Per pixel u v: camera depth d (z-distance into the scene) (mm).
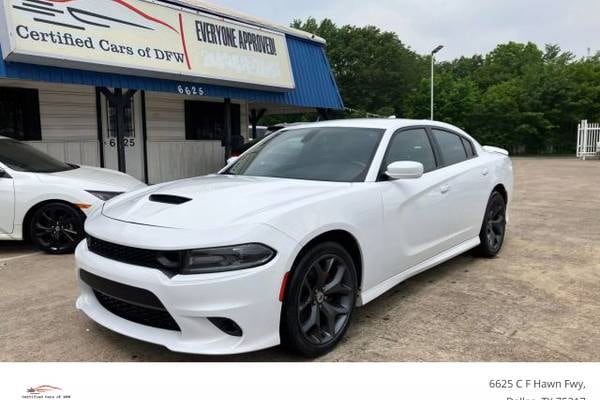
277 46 11469
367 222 3527
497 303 4156
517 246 6207
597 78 40594
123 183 6285
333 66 56625
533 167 22000
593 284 4668
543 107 39469
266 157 4453
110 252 3113
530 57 59156
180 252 2801
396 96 57875
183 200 3363
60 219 5828
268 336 2898
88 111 10688
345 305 3385
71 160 10414
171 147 12469
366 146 4086
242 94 10797
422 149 4543
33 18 6980
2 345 3377
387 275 3818
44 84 9773
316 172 3975
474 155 5398
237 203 3186
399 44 57969
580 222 7844
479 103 41750
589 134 30078
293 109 16109
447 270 5121
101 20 7855
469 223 4984
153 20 8695
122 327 3086
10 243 6516
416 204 4070
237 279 2762
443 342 3414
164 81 9133
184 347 2795
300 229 3031
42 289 4559
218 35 9922
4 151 6086
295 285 2992
